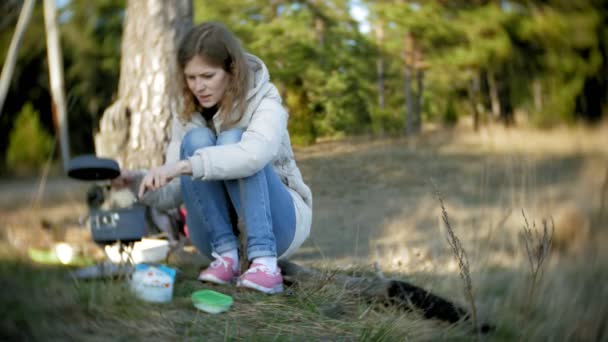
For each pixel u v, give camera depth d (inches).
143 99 151.2
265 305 74.4
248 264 81.4
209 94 76.5
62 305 63.7
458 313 77.3
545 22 396.2
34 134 375.9
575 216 124.1
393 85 305.9
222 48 75.5
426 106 328.5
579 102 396.5
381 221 137.9
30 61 384.8
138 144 150.3
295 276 86.0
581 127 372.5
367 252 119.7
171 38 152.4
